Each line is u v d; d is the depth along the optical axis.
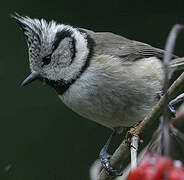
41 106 14.80
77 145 14.09
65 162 13.84
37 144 14.23
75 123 14.38
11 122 14.66
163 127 5.14
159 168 4.95
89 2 17.12
